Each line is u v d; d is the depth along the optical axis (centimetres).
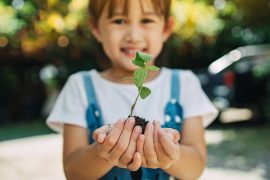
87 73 81
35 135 333
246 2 348
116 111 76
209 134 298
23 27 279
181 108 77
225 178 188
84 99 77
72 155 71
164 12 77
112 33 75
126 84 77
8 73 448
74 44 358
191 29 349
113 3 74
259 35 411
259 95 316
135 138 56
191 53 421
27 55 405
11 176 205
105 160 62
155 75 80
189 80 80
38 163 231
